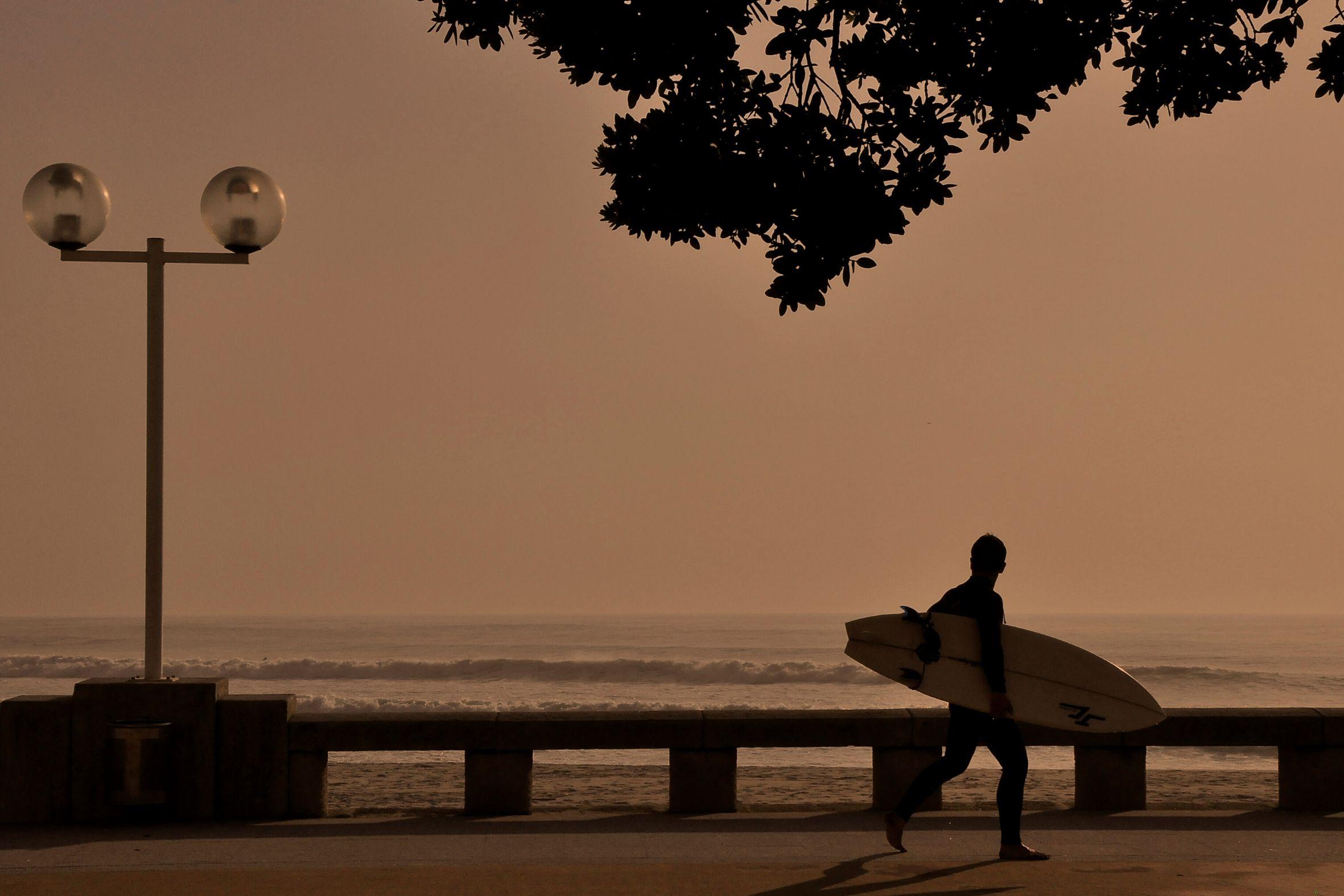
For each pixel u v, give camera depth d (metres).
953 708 7.03
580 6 6.01
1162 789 11.09
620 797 10.41
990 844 7.40
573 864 6.71
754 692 39.78
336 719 8.47
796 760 16.22
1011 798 6.83
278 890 5.93
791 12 6.27
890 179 6.29
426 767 13.28
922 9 6.23
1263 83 6.57
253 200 8.63
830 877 6.28
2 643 85.25
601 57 6.11
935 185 6.36
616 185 6.32
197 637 96.44
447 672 44.34
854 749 17.67
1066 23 6.24
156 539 8.52
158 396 8.54
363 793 10.84
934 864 6.70
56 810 8.10
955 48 6.29
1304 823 8.30
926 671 7.00
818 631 113.12
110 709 8.16
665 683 43.19
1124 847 7.32
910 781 8.76
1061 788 11.30
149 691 8.22
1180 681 45.56
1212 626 151.38
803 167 6.19
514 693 38.28
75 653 73.00
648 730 8.70
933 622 7.13
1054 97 6.39
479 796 8.61
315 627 120.50
